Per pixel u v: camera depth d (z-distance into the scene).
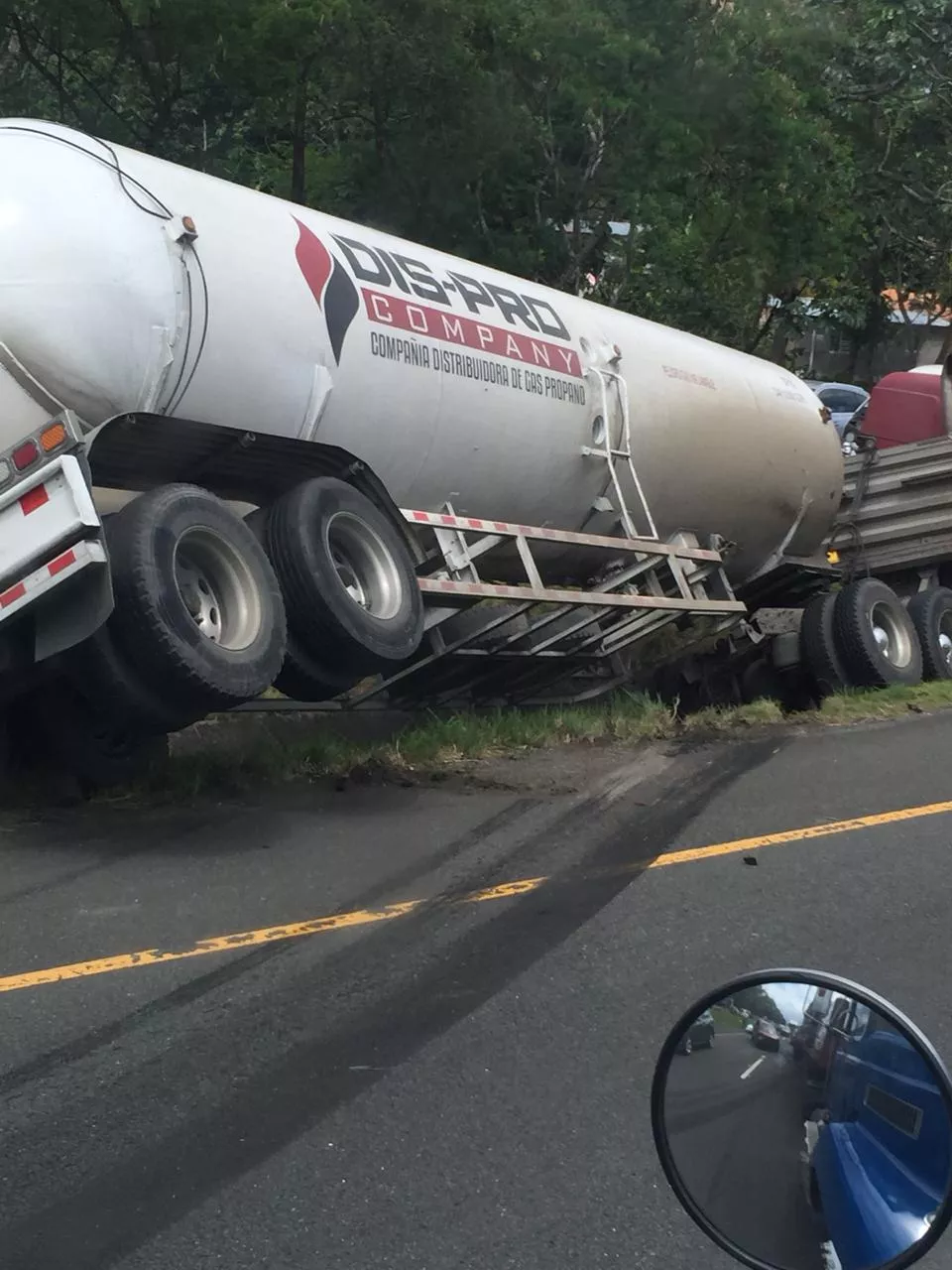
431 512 9.20
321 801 7.68
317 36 14.98
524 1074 4.45
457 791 8.04
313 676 7.43
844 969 5.39
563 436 10.01
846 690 12.06
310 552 7.26
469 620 9.16
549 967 5.32
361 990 5.05
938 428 15.28
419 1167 3.89
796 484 12.84
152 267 7.20
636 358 10.96
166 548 6.46
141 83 16.78
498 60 17.64
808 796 8.09
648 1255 3.54
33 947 5.29
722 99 18.86
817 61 20.91
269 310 7.78
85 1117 4.08
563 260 19.80
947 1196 2.08
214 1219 3.60
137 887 6.02
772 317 26.95
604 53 17.69
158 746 7.66
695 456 11.42
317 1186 3.78
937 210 28.92
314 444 7.46
